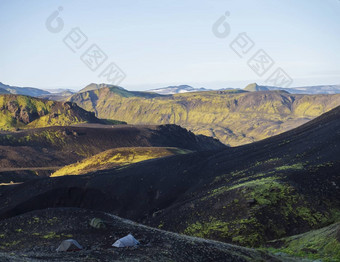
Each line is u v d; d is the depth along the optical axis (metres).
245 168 118.81
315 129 129.00
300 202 74.25
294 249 51.25
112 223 54.84
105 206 122.44
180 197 117.56
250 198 76.94
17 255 37.28
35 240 50.31
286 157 110.81
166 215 94.44
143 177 134.00
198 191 114.38
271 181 82.69
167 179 130.12
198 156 151.25
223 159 139.50
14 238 52.28
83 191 129.62
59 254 39.69
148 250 40.78
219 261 40.62
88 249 42.88
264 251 49.06
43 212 63.06
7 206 124.81
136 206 119.44
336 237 47.50
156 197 121.00
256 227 68.38
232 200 80.56
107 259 37.16
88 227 53.59
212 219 77.50
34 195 128.50
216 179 118.44
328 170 86.25
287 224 69.06
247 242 65.00
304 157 103.38
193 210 87.25
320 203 73.75
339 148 99.75
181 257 39.62
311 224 68.38
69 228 54.25
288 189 78.19
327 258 44.09
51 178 137.75
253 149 140.25
